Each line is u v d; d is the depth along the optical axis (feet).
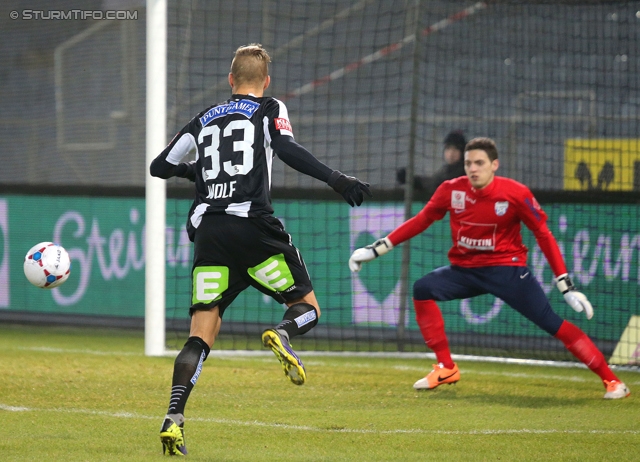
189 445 49.83
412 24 156.97
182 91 147.13
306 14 165.17
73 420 57.06
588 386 78.02
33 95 158.30
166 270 115.03
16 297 127.24
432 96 149.28
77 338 111.75
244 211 47.93
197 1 154.20
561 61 142.51
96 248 122.72
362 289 111.45
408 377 81.87
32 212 126.62
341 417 59.98
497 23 145.89
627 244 100.94
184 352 47.75
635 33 140.36
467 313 105.81
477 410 63.87
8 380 73.82
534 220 69.92
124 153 150.41
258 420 58.39
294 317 48.37
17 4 160.66
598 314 101.65
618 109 134.72
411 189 109.81
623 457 47.83
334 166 136.87
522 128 125.59
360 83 157.28
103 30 157.17
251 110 49.06
